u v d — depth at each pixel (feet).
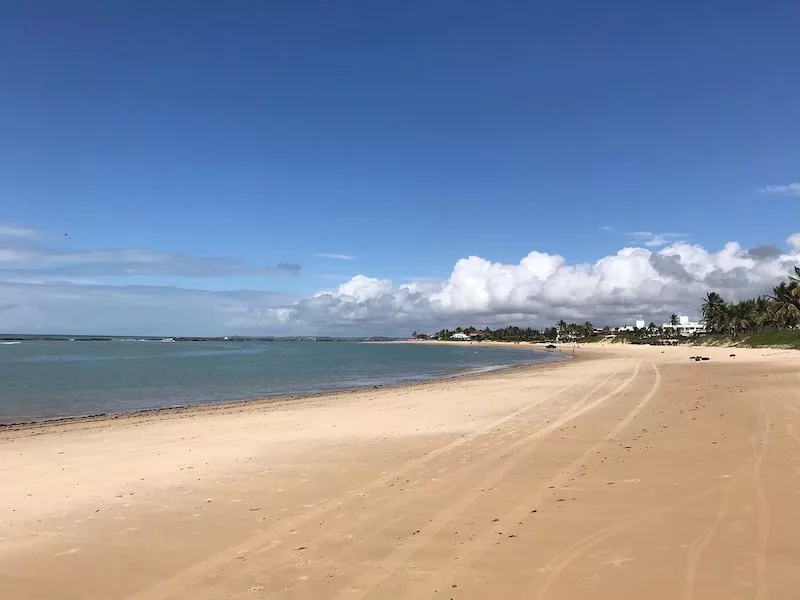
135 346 565.53
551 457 35.37
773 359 174.29
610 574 17.56
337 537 22.68
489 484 29.53
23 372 168.76
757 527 20.72
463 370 195.83
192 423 62.13
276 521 25.14
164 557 21.40
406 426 52.90
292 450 42.24
